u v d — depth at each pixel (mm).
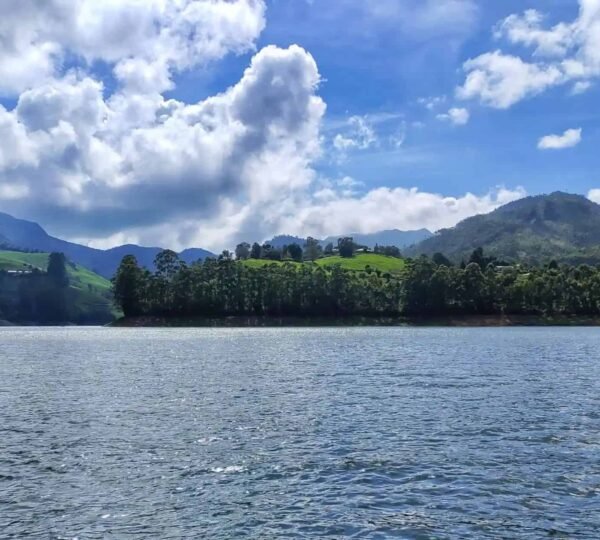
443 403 41344
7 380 57844
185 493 21656
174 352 96250
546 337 141625
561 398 43625
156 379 57938
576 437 30078
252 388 50312
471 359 78875
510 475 23453
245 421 34906
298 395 45844
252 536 17734
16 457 26734
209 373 63219
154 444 29109
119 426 33719
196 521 18969
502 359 78812
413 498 20922
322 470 24375
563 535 17641
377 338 138375
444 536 17641
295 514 19500
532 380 55281
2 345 125500
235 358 82812
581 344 112125
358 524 18609
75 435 31328
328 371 64500
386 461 25609
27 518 19281
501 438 29891
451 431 31688
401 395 45500
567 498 20781
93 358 86125
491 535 17688
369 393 46688
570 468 24359
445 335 153125
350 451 27422
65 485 22641
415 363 73562
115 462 25797
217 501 20781
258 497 21156
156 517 19312
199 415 37094
